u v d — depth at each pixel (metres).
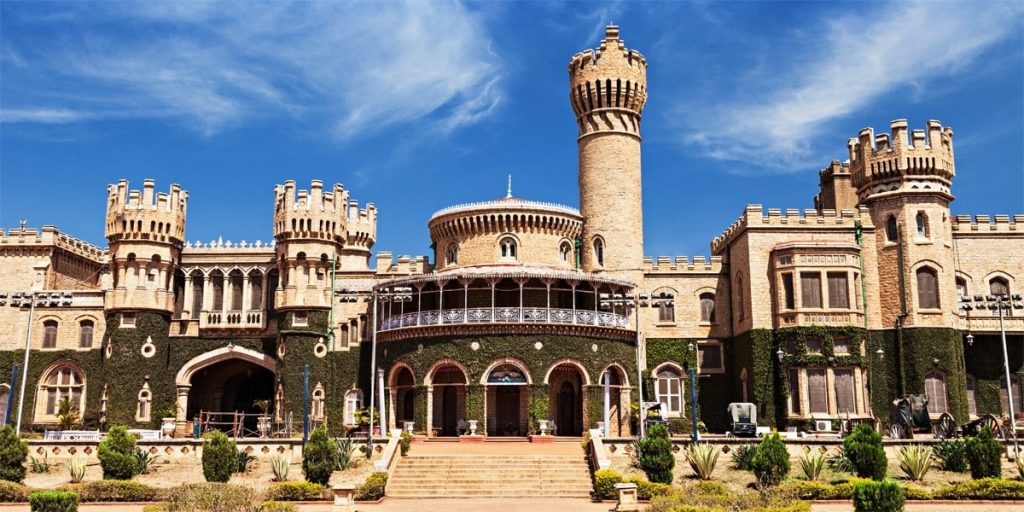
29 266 74.19
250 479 45.91
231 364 74.00
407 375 66.00
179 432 67.19
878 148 68.25
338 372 69.00
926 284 65.75
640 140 76.12
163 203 71.94
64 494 31.98
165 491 40.50
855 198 80.00
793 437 52.12
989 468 42.28
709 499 35.72
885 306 66.25
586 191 74.38
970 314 67.50
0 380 71.81
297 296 68.94
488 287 65.88
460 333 62.41
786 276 66.06
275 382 70.12
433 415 64.06
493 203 70.62
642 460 42.66
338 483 43.88
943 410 63.94
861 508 30.19
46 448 51.97
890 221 67.25
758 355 65.69
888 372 65.31
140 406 68.81
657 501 36.38
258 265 75.56
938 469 45.88
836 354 64.12
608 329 64.69
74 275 78.69
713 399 70.62
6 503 39.97
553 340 62.22
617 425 64.88
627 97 75.00
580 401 64.06
